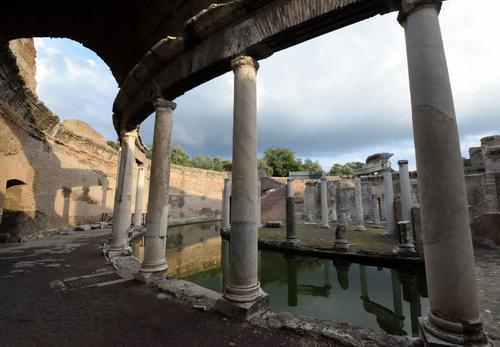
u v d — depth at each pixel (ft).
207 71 17.47
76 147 56.08
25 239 39.45
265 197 110.32
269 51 15.56
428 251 10.03
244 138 14.70
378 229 63.05
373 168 58.80
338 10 12.72
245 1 14.88
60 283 18.35
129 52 27.25
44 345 10.16
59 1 23.91
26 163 40.27
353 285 28.73
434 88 10.36
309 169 191.01
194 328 11.77
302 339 10.85
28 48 45.27
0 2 23.47
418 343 9.92
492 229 33.94
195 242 55.47
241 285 13.57
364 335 10.73
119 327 11.80
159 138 20.03
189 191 113.50
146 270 18.83
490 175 54.75
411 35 11.14
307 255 39.17
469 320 9.08
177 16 21.01
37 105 40.45
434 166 10.01
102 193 65.21
